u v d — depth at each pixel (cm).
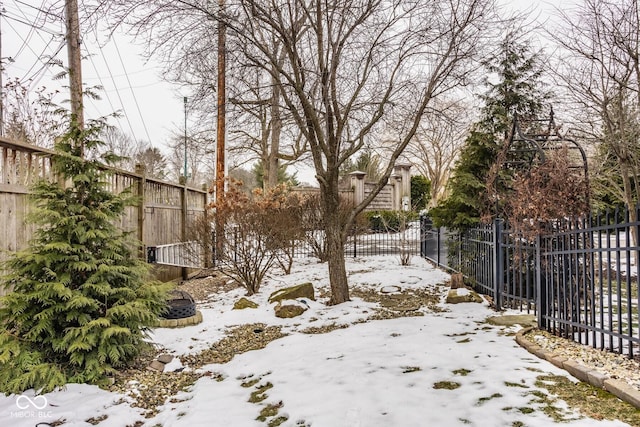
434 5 540
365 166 2631
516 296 547
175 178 2925
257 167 2566
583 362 306
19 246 382
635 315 479
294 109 561
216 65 630
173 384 343
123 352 349
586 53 665
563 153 448
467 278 698
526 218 446
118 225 594
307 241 1002
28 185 393
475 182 703
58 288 314
